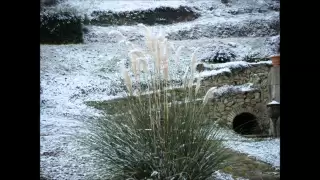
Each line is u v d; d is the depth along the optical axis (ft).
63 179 9.88
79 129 13.75
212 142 9.20
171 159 8.82
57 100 19.20
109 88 20.34
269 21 24.34
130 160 8.85
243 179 10.36
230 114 19.08
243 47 23.62
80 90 20.33
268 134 17.51
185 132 8.96
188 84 9.59
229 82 19.75
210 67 20.98
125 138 9.00
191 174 8.70
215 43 24.03
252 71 19.95
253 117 19.40
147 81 9.65
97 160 9.60
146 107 9.39
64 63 22.61
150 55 9.99
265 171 11.09
